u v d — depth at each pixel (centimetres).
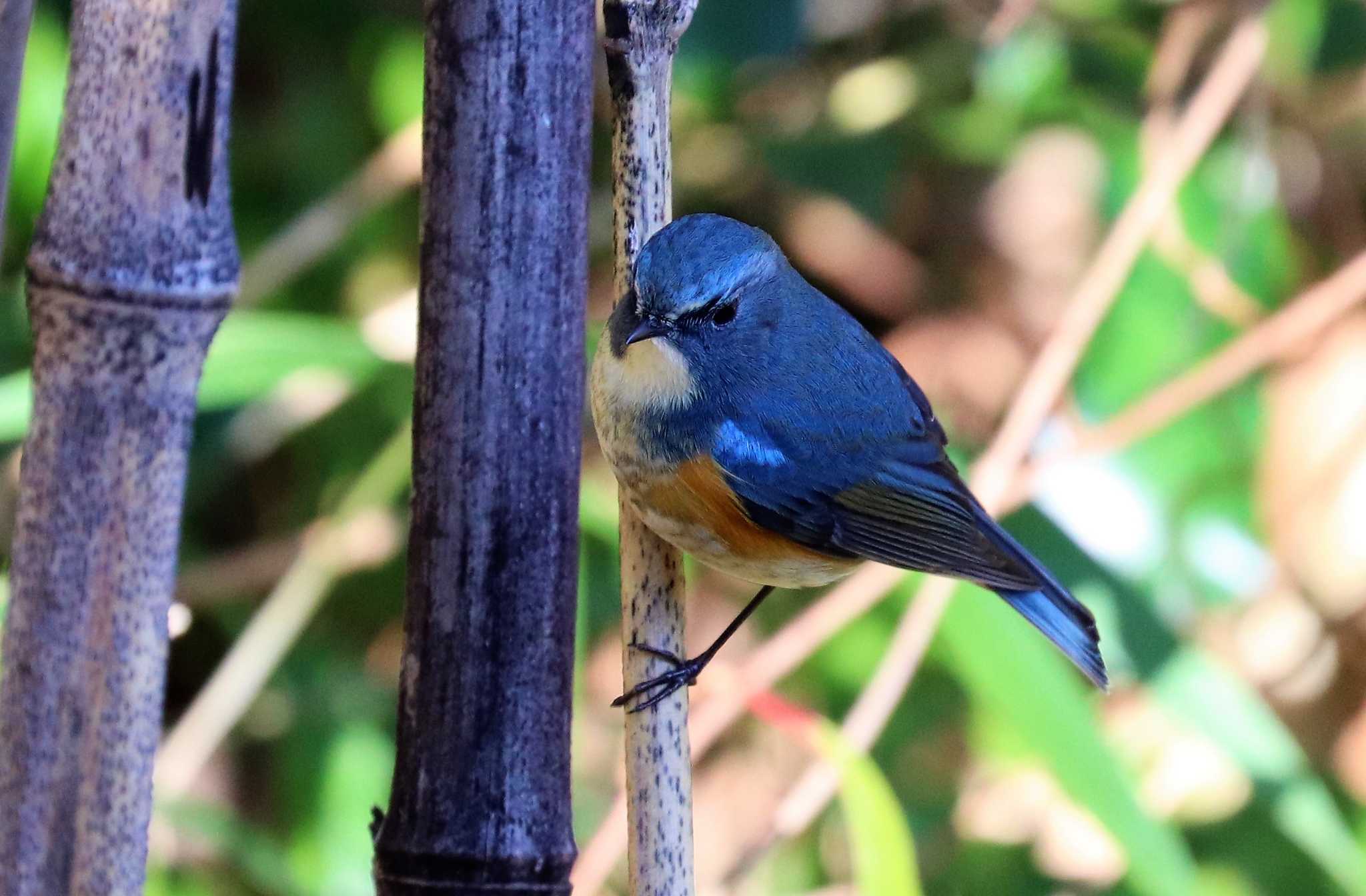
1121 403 404
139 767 376
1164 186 399
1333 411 410
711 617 412
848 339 395
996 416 412
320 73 409
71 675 375
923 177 414
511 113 377
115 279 375
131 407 375
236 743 405
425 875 378
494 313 378
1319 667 411
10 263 404
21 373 398
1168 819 404
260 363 395
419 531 378
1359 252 412
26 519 375
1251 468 405
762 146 409
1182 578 403
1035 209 414
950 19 412
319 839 401
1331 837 397
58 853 375
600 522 397
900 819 390
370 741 402
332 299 409
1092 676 392
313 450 408
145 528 375
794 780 409
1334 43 409
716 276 391
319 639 405
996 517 397
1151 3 409
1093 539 402
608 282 413
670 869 382
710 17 404
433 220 378
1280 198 412
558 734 378
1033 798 409
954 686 405
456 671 378
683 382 391
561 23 377
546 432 378
